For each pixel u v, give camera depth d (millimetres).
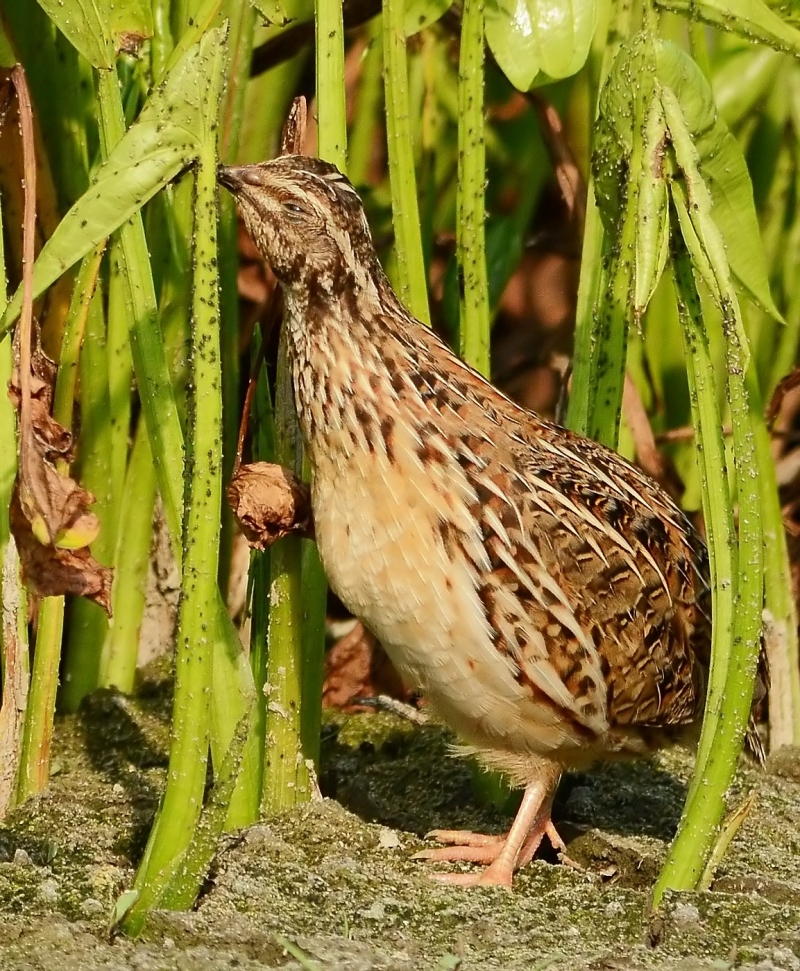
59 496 6387
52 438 6930
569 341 11836
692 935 6898
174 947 6590
